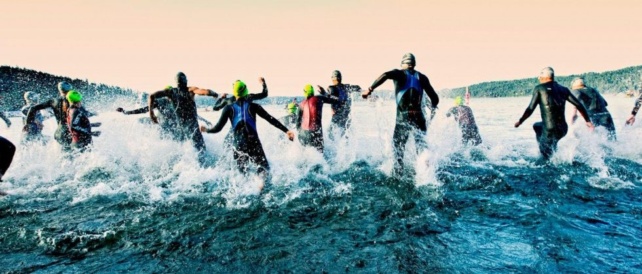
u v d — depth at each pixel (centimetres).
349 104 859
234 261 281
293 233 335
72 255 297
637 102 759
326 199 442
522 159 667
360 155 724
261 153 517
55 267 276
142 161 670
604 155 645
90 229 352
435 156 627
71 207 427
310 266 270
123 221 374
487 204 399
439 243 299
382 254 284
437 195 441
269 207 414
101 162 663
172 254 296
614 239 293
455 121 829
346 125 859
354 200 434
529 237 303
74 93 658
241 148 507
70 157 660
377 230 334
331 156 725
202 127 536
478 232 319
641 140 733
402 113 542
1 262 285
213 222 367
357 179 545
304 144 704
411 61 549
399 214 376
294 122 838
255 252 296
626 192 431
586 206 381
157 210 410
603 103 748
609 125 724
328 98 741
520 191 447
